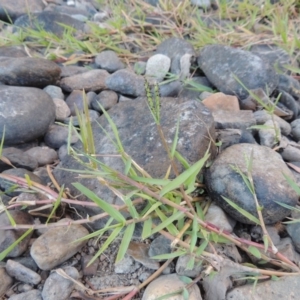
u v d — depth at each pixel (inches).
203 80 24.0
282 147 18.8
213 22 31.0
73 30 29.5
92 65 26.2
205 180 16.1
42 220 15.9
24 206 15.3
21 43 28.0
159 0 33.4
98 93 23.3
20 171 16.5
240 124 19.3
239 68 22.4
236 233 15.7
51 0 35.8
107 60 25.5
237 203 15.0
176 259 14.6
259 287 13.6
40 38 28.5
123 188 14.5
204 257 13.6
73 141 19.7
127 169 13.6
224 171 15.6
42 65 21.7
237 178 15.2
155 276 14.1
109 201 15.4
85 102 14.6
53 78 22.2
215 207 15.7
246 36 28.8
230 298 13.5
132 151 16.8
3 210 14.7
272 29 28.8
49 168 18.0
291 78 23.5
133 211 13.5
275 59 25.6
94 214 15.6
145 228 13.4
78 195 16.2
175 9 32.0
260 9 32.0
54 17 30.5
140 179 13.6
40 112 18.9
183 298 13.0
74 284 13.9
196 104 17.7
